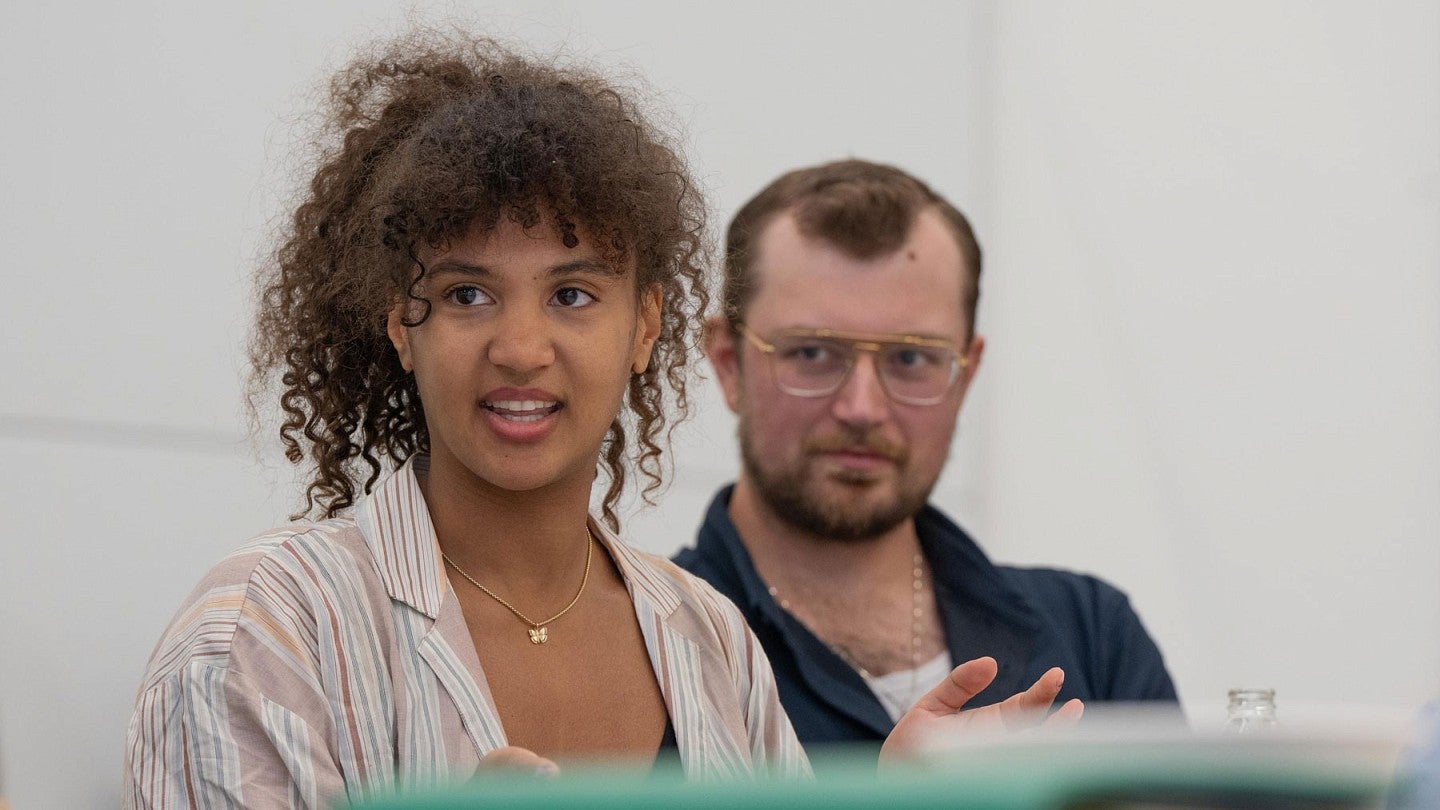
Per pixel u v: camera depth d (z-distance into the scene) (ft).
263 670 6.76
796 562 14.08
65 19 14.26
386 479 7.72
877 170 14.66
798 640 13.25
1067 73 19.33
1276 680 19.43
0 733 13.34
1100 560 19.16
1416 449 19.85
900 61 18.54
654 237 7.77
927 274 14.06
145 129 14.51
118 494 14.10
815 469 13.78
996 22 19.16
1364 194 19.98
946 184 18.75
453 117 7.32
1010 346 19.06
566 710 7.48
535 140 7.14
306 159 9.61
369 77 8.54
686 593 8.45
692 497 17.04
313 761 6.60
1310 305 19.84
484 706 7.10
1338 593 19.60
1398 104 19.98
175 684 6.73
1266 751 2.39
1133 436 19.35
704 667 8.17
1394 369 19.88
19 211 13.99
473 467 7.12
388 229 7.15
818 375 13.85
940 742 2.48
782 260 14.07
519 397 7.02
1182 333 19.53
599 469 9.29
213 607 6.95
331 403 8.41
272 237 11.36
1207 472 19.47
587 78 8.55
